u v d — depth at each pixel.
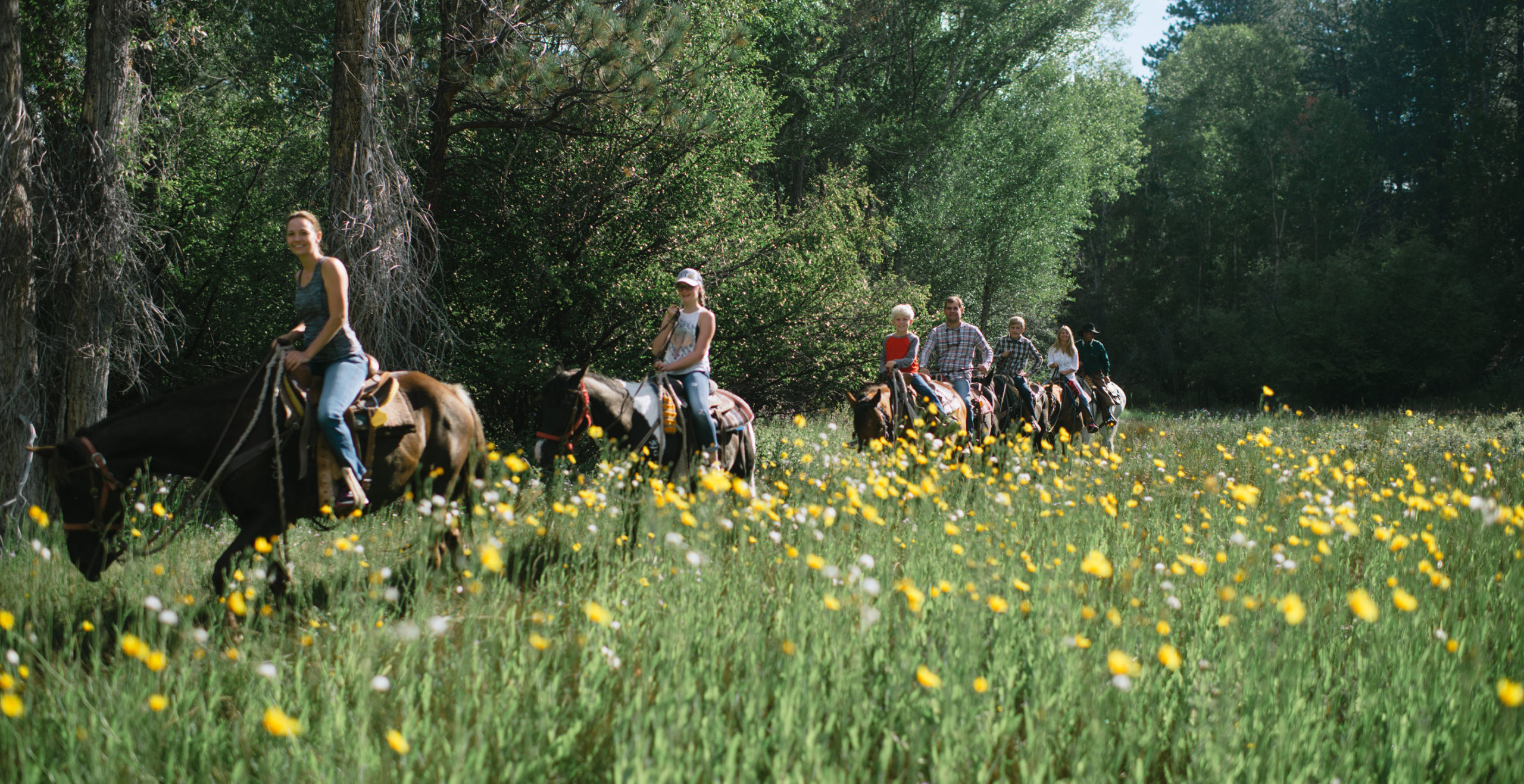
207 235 12.48
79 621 4.69
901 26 30.09
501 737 3.17
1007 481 7.03
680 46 11.49
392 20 11.28
